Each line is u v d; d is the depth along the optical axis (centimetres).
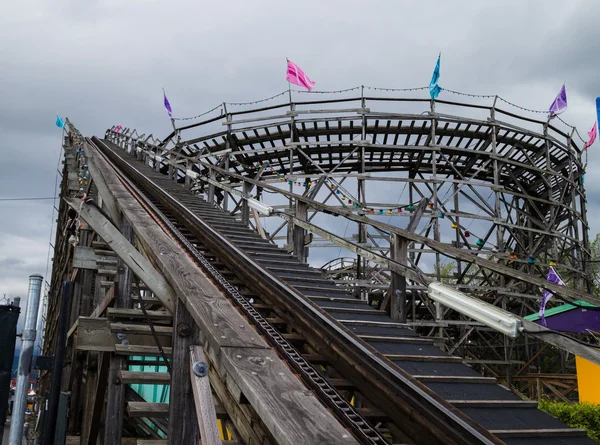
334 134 2392
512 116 2380
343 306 701
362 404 502
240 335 316
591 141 2459
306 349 596
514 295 2102
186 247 850
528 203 2698
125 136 2905
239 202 2536
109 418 623
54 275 2322
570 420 1009
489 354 2445
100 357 710
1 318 382
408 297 2092
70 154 1947
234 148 2488
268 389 264
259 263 823
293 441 222
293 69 2375
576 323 968
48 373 1370
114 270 949
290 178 2270
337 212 817
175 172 1917
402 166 2600
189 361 361
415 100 2292
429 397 411
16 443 381
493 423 427
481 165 2494
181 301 367
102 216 452
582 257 2561
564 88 2389
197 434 353
